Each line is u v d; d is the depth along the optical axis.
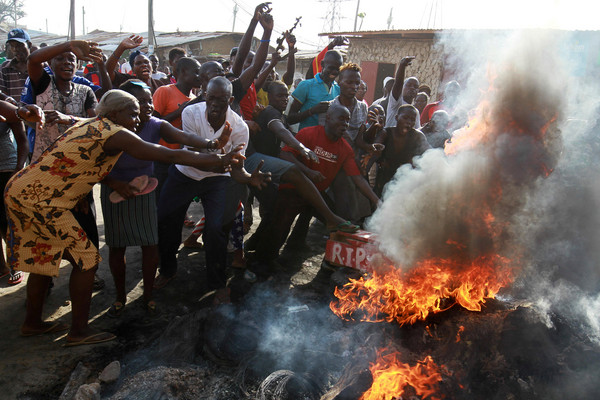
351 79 4.50
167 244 3.68
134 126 2.65
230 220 3.75
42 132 3.53
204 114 3.36
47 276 2.84
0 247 3.69
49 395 2.47
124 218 3.09
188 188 3.49
